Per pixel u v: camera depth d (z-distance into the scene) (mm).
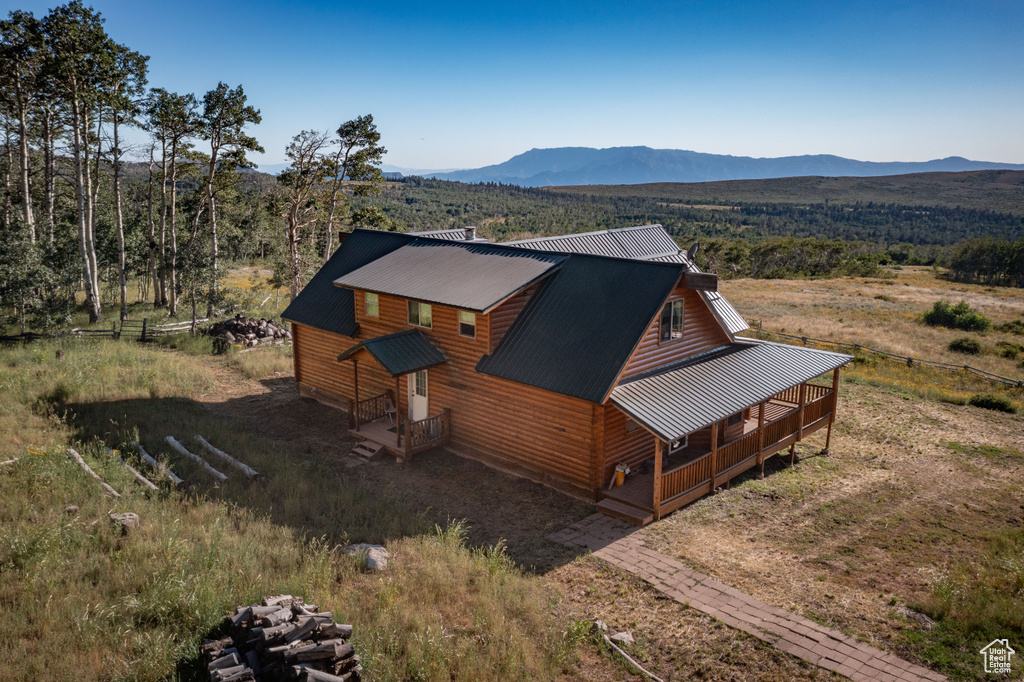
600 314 17688
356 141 45344
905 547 14742
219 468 17250
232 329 32844
